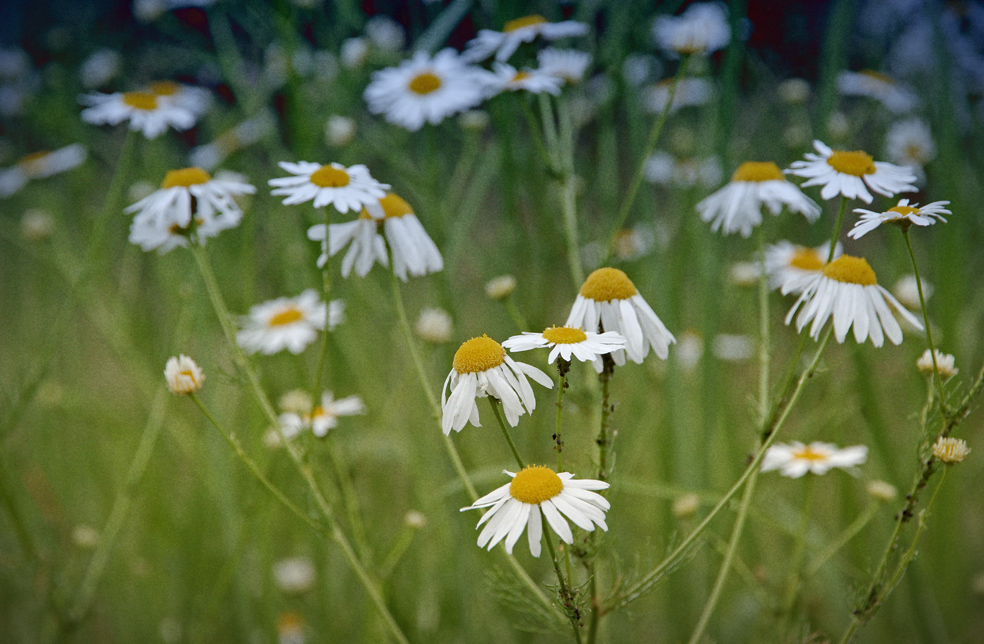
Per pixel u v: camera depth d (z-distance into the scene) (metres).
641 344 0.43
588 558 0.44
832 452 0.52
